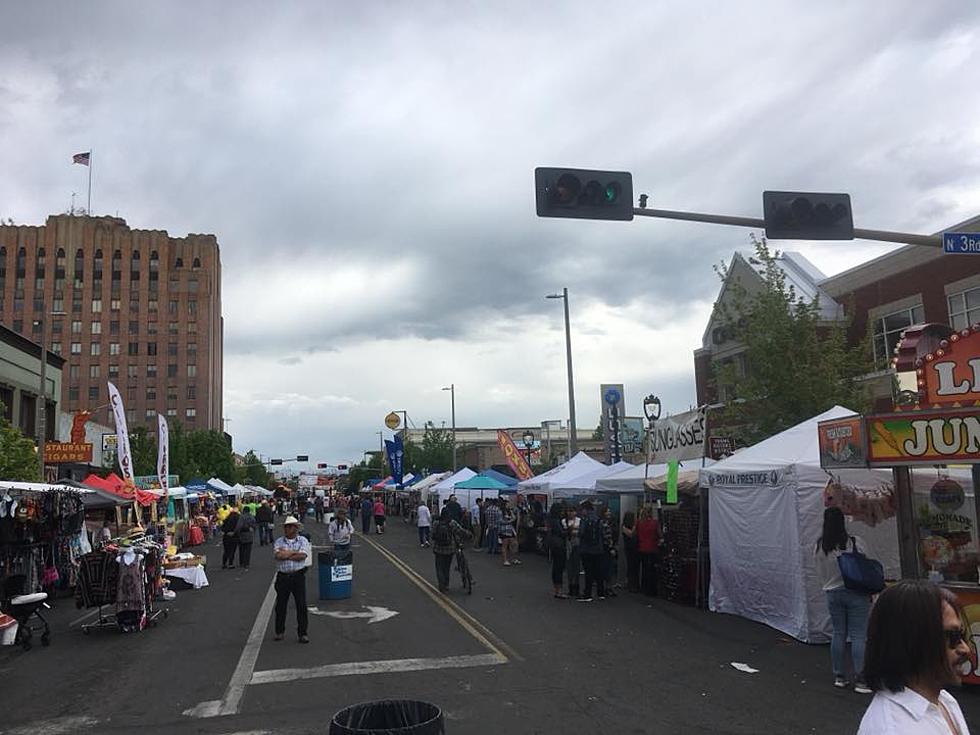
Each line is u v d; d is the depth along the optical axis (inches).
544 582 676.7
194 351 4520.2
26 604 412.5
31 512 601.9
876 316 985.5
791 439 462.0
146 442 2297.0
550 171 408.5
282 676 335.3
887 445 319.0
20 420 1278.3
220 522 1610.5
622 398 1155.9
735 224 433.1
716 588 501.4
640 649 385.4
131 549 470.9
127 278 4485.7
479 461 3346.5
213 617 506.6
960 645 99.7
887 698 90.3
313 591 632.4
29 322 4345.5
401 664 355.3
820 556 351.3
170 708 290.8
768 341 775.1
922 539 336.8
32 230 4416.8
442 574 608.7
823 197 432.8
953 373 318.0
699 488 538.6
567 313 1218.6
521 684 317.7
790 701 290.5
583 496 856.3
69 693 318.0
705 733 253.3
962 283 869.8
